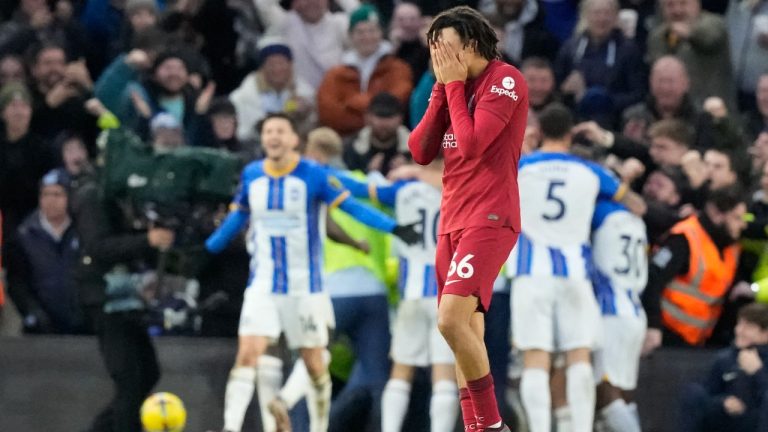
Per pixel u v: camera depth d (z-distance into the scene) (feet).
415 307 122.93
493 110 85.61
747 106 163.02
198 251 122.01
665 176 134.92
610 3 155.33
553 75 151.94
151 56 150.92
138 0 161.17
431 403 122.31
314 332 118.93
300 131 135.74
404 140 142.00
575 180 120.88
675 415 128.16
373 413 124.98
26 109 149.59
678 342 132.05
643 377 128.98
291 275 118.62
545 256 120.37
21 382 129.29
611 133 136.87
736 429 122.93
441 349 121.70
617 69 155.02
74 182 139.03
